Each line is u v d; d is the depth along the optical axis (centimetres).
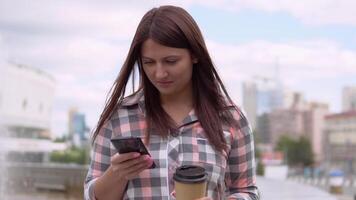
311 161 8088
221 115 211
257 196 216
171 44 193
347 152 8562
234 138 213
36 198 1600
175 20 195
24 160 2131
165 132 202
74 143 5338
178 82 198
